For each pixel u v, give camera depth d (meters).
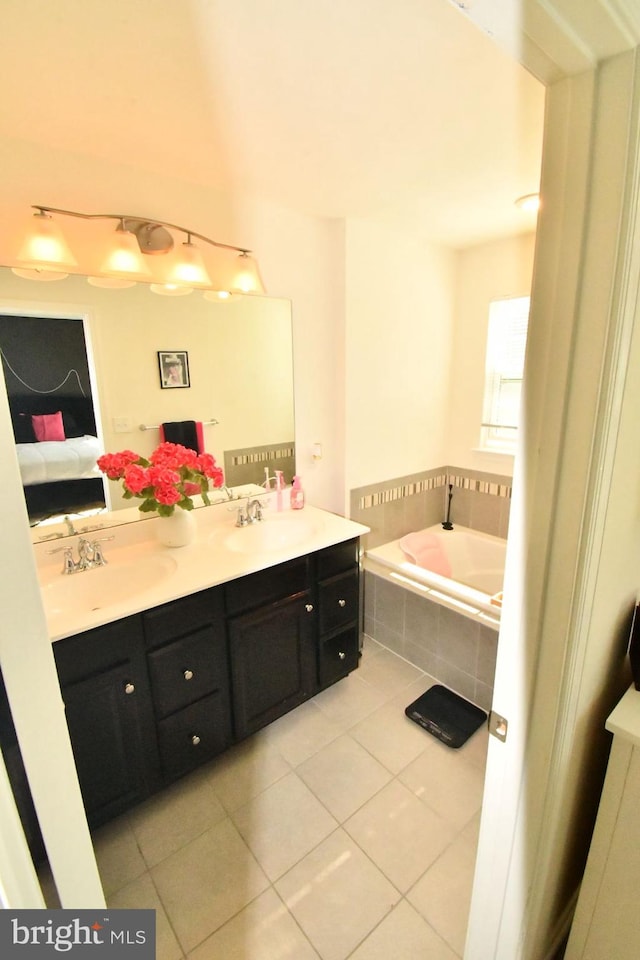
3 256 1.43
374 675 2.29
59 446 1.62
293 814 1.56
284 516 2.19
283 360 2.19
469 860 1.41
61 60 1.05
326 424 2.45
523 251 2.53
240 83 1.16
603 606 0.85
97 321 1.64
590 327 0.62
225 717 1.70
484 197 1.94
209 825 1.53
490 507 2.96
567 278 0.62
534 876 0.91
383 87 1.19
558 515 0.70
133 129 1.37
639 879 0.90
